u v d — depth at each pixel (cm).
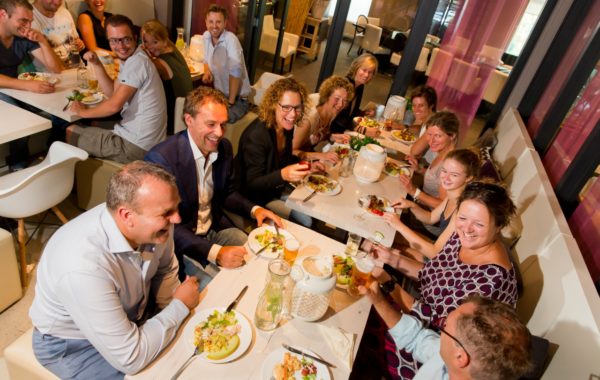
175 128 280
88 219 116
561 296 149
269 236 165
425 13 376
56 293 107
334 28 419
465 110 417
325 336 124
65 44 326
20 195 178
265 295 120
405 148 305
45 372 122
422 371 125
